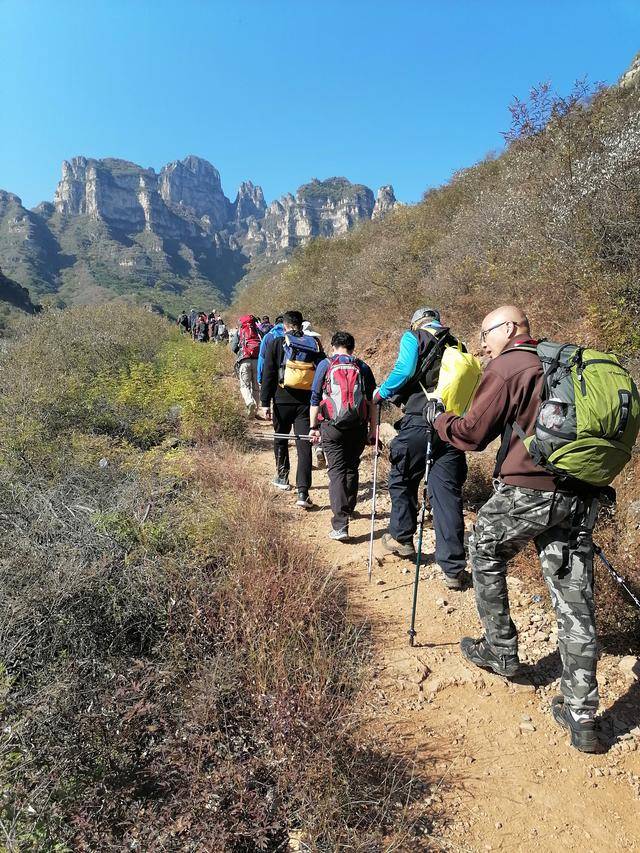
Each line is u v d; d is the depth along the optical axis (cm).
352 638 339
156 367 1123
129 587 318
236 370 1299
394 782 245
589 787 245
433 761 257
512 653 302
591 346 638
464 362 299
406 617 365
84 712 249
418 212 1800
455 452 395
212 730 255
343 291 1630
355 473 481
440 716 284
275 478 624
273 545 400
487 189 1357
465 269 1080
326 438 473
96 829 212
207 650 303
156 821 215
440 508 394
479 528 285
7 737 226
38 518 382
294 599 332
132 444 656
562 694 271
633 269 639
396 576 415
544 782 247
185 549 369
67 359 957
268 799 226
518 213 951
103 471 488
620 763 255
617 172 736
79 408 668
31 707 241
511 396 256
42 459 493
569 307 735
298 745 243
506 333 278
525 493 256
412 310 1209
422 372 391
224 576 347
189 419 740
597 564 341
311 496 594
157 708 259
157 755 245
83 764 231
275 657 284
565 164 886
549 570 262
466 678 306
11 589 305
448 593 391
